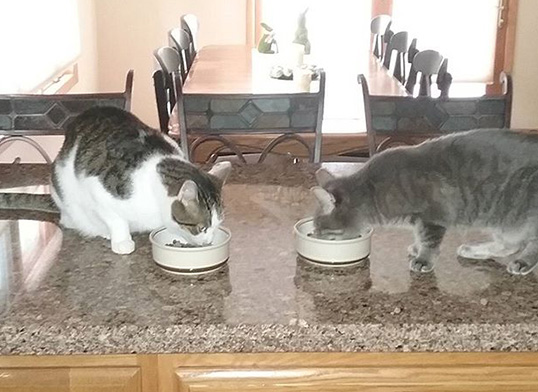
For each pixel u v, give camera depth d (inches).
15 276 50.4
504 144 50.4
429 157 51.1
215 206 53.1
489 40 227.0
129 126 57.5
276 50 179.5
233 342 43.9
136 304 46.4
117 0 219.1
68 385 45.4
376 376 45.8
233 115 83.4
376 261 53.1
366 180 52.0
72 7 170.9
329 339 44.0
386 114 81.0
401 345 44.2
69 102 81.4
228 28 223.6
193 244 52.7
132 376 45.3
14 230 59.4
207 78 144.6
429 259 51.3
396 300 47.0
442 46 227.1
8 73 115.4
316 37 222.8
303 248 52.6
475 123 81.1
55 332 43.6
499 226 50.9
